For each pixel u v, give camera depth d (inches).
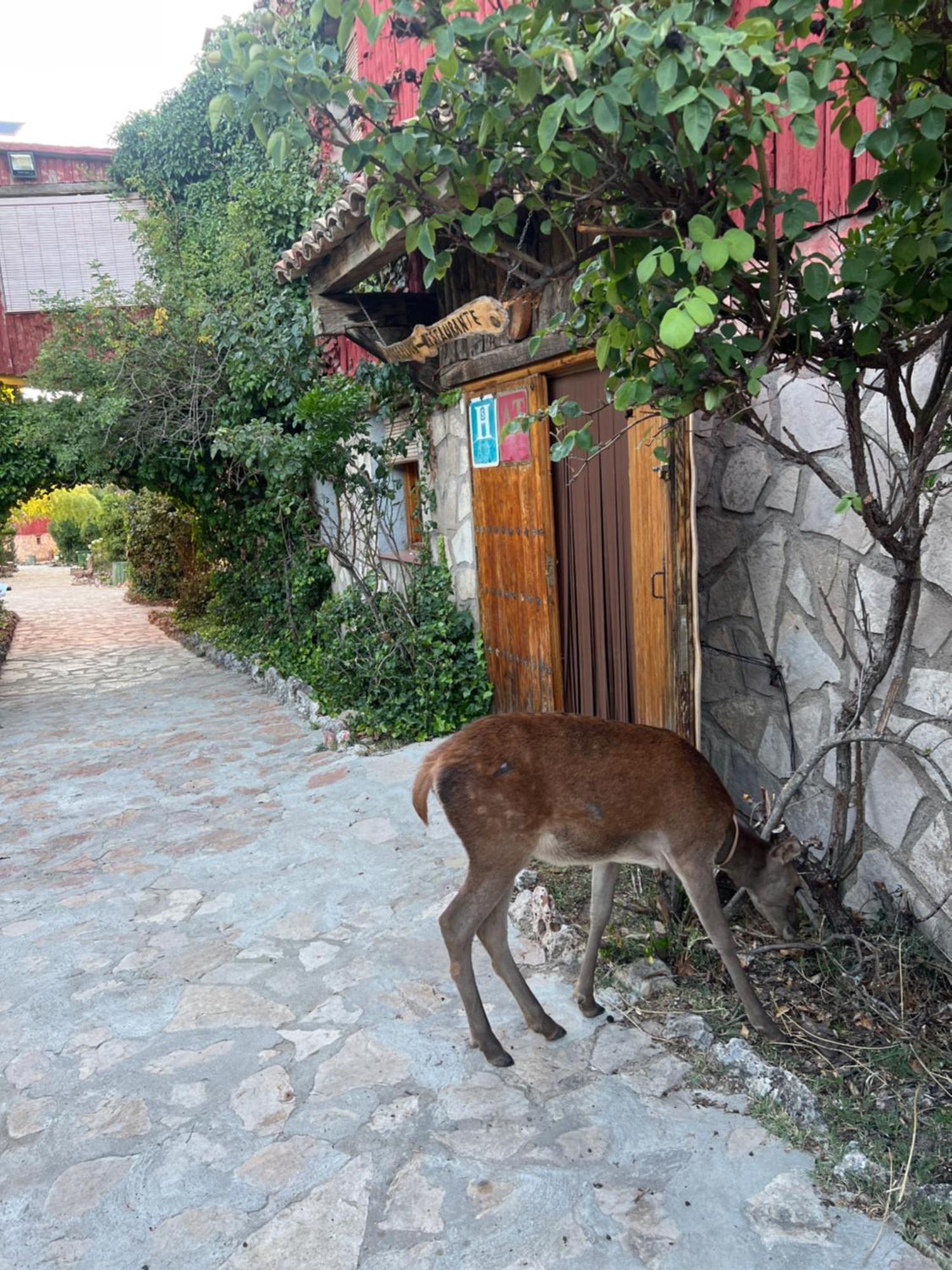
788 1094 113.5
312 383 385.4
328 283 273.0
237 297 406.6
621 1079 121.7
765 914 135.3
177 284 433.7
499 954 130.3
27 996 153.1
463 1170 107.4
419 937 164.1
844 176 137.9
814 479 157.5
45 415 446.3
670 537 150.4
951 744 135.4
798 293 98.9
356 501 367.2
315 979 152.9
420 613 297.3
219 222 450.9
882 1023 127.9
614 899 165.0
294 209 408.2
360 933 167.3
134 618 723.4
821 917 146.9
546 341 219.0
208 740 309.0
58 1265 97.9
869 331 97.6
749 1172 104.0
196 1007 146.4
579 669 236.8
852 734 128.4
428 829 211.8
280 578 446.0
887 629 126.0
